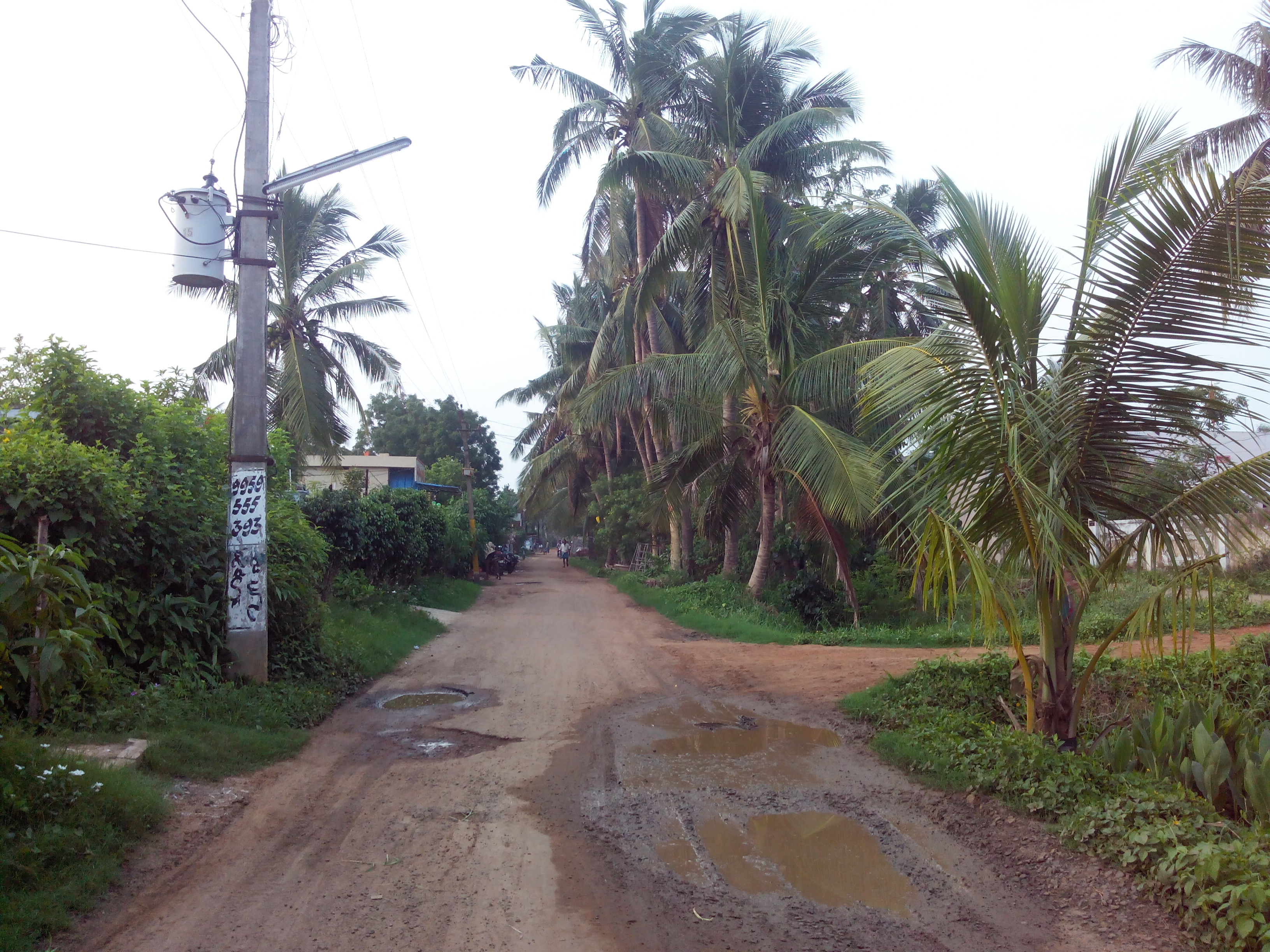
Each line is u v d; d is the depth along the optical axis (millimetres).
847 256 16000
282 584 9328
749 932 3955
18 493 6504
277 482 12344
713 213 18406
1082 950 3797
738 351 16062
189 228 8969
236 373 8750
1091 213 6246
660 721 8359
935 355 5977
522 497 42188
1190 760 5559
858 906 4250
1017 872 4648
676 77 20641
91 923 3887
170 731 6391
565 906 4188
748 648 13680
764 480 17953
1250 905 3629
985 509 6207
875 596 19094
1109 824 4734
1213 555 5570
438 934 3875
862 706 8547
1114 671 9125
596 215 25953
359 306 22094
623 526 34312
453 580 27203
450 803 5746
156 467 8320
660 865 4734
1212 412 5664
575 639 14805
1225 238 5215
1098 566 6316
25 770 4582
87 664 5055
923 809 5684
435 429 55750
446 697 9547
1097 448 6066
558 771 6555
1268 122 16188
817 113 17672
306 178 9180
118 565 7395
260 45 9164
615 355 30188
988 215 6500
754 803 5797
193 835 4977
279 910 4086
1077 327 6082
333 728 7949
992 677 8711
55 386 8750
